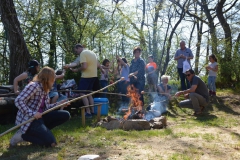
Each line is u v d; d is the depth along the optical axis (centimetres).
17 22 947
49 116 503
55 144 483
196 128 643
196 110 843
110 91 1035
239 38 1552
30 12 1329
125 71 909
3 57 1362
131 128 632
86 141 513
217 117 800
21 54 944
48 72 483
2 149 482
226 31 1413
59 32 1234
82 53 791
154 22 1645
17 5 1333
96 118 754
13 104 720
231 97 1067
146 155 430
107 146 482
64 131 605
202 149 469
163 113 894
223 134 582
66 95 819
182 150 461
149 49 1544
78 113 827
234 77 1302
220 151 459
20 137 491
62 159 417
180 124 702
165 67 1473
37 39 1355
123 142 507
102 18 1284
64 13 1248
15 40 938
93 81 809
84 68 784
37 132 474
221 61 1301
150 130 620
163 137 553
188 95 880
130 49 1364
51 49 1328
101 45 1280
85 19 1262
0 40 1352
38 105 480
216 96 1080
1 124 715
